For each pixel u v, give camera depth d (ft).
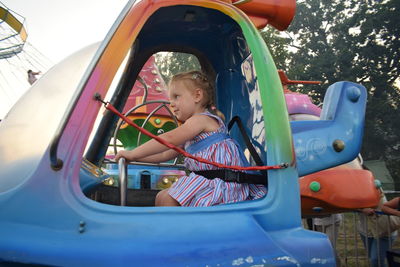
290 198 4.81
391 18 106.11
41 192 3.90
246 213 4.52
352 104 7.72
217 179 5.50
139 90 12.32
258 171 6.09
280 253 4.25
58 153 4.05
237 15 5.94
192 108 6.32
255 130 6.06
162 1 5.24
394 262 9.29
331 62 105.50
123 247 3.81
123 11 4.76
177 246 3.95
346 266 13.62
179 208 4.26
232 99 7.21
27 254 3.61
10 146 4.55
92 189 5.03
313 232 4.70
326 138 7.42
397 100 107.14
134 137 12.04
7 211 3.78
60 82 5.38
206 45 7.57
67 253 3.67
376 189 10.89
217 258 4.00
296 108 13.58
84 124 4.23
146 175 10.98
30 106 5.14
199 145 5.88
